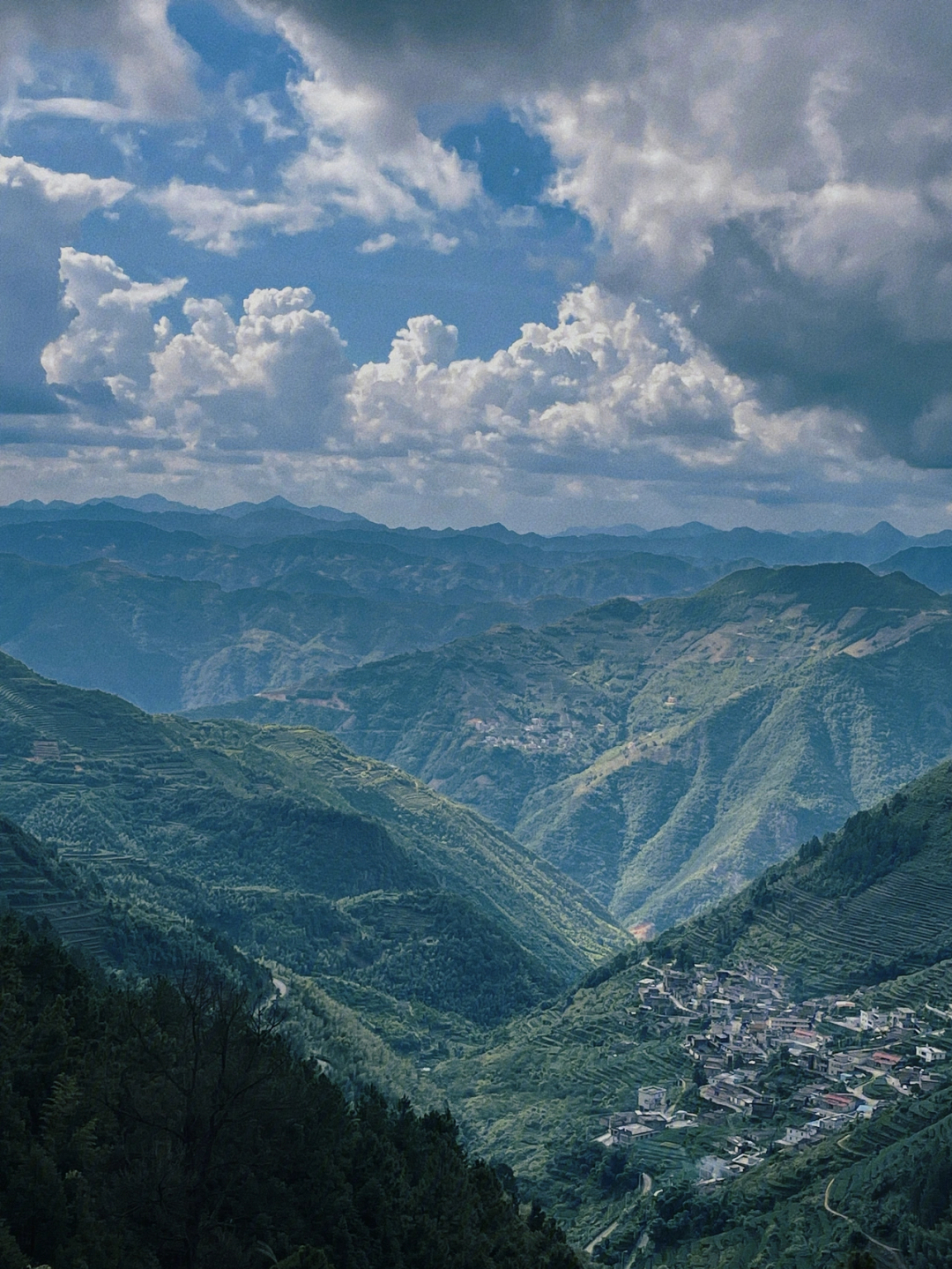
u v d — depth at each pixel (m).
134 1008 124.12
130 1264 83.62
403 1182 118.62
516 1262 120.38
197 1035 95.19
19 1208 82.31
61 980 139.12
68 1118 95.69
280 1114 99.25
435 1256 109.69
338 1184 106.62
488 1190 140.12
